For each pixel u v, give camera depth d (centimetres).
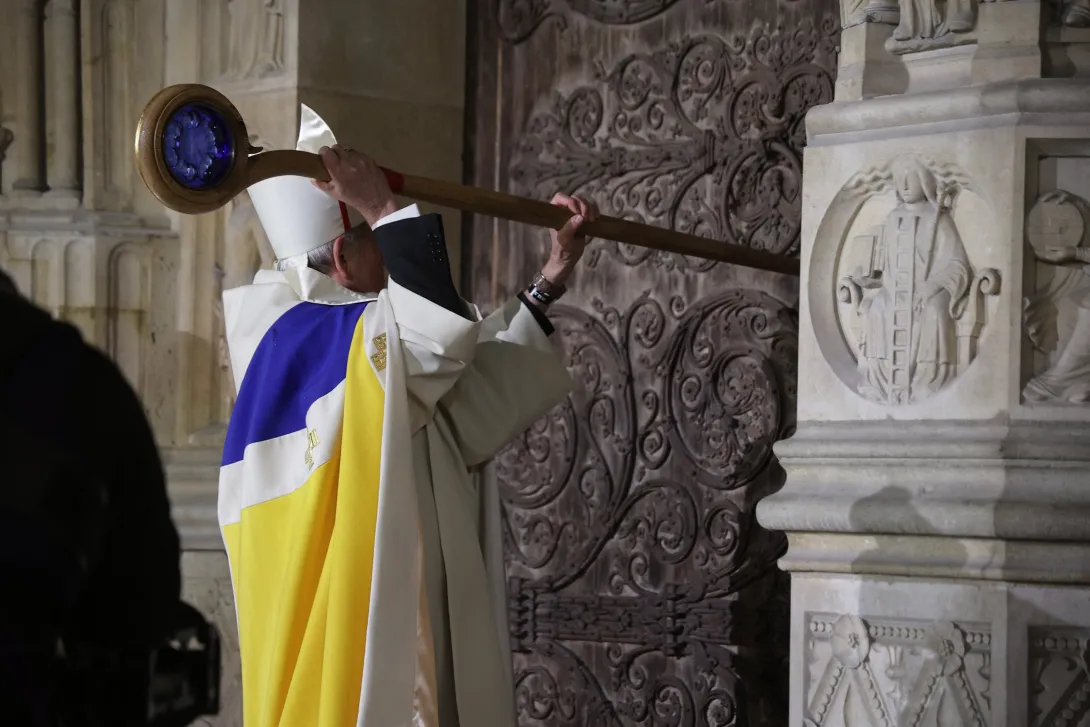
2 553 199
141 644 214
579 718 522
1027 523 354
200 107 320
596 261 532
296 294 382
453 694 355
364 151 531
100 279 539
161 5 552
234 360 384
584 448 529
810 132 404
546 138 549
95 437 210
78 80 553
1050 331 371
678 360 510
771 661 481
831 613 387
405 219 357
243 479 366
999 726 360
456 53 562
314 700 338
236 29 535
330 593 338
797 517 386
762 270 495
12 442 203
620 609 514
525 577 539
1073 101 364
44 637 204
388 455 338
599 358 528
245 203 529
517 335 382
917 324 383
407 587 336
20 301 216
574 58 543
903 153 387
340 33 526
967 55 385
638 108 528
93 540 208
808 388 401
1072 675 359
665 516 509
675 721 500
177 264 550
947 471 370
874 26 400
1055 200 371
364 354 351
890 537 377
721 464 498
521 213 372
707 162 508
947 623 369
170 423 547
